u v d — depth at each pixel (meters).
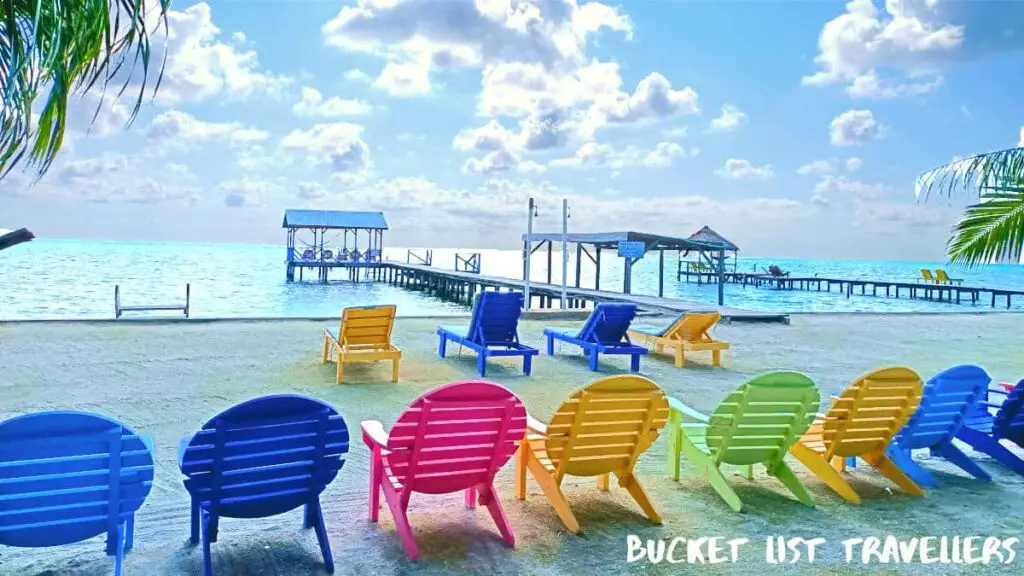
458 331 8.94
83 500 2.50
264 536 3.25
